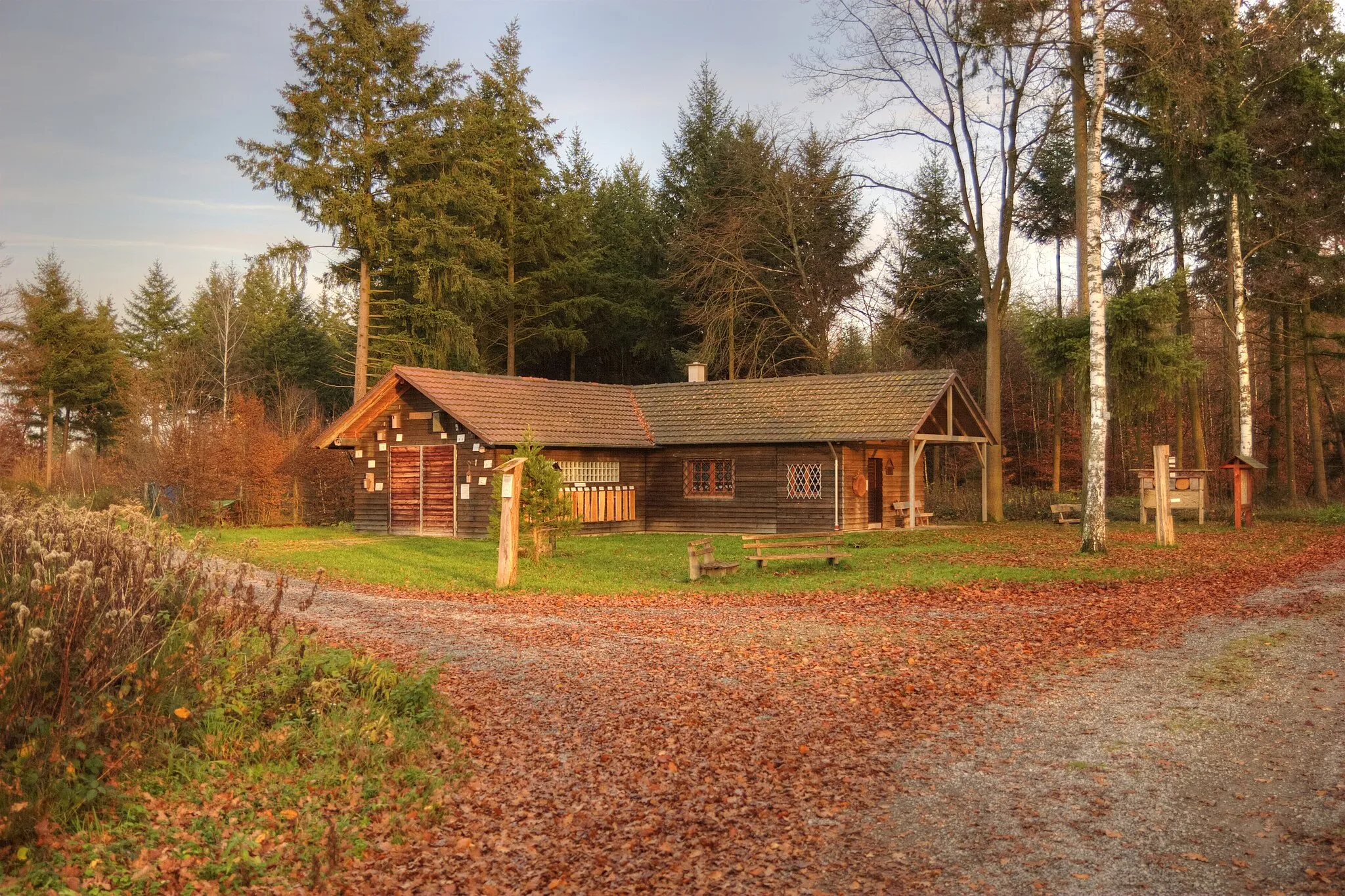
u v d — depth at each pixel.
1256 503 35.75
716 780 7.07
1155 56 20.28
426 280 37.19
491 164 42.28
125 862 5.54
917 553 20.98
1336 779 6.45
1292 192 30.05
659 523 30.97
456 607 14.81
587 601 15.48
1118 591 14.96
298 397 54.16
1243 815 5.98
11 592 6.64
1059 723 8.09
